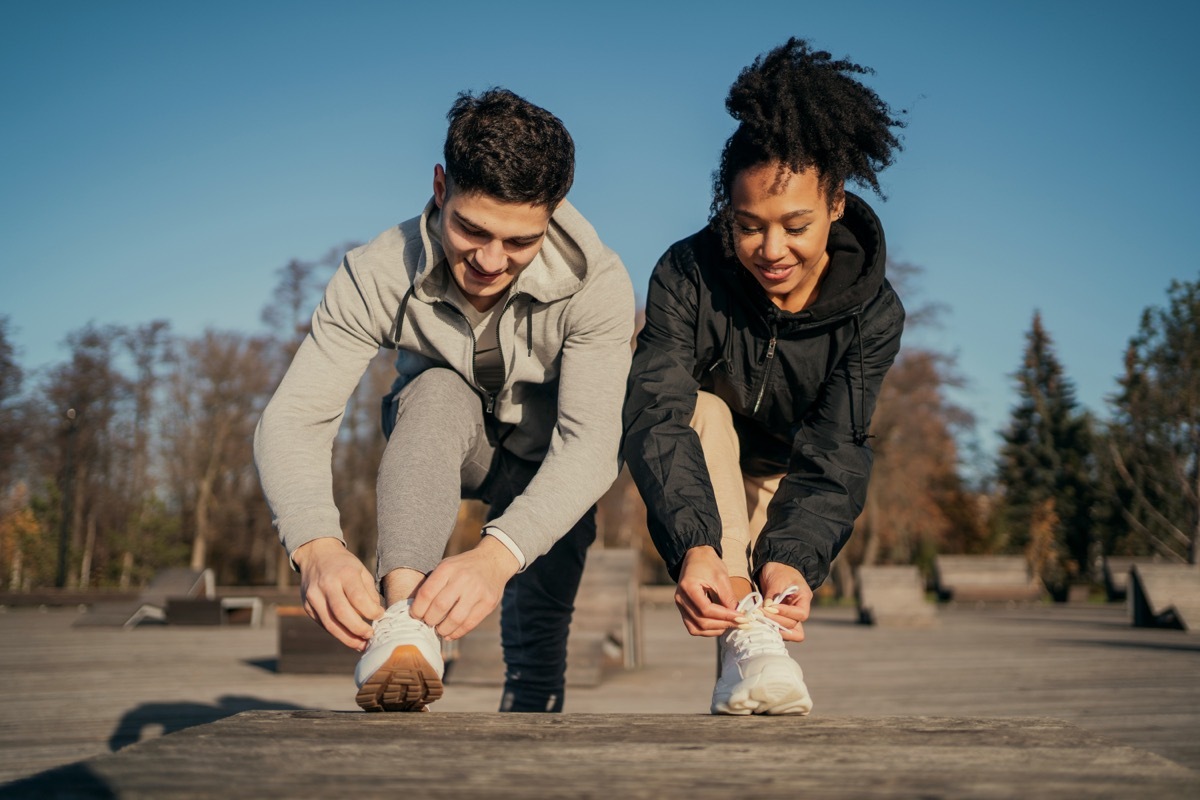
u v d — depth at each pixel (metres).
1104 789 1.07
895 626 13.73
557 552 2.75
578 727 1.46
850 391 2.36
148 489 36.38
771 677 1.72
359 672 1.66
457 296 2.19
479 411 2.36
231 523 37.31
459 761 1.19
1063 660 7.83
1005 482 38.00
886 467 31.02
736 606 1.91
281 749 1.25
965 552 39.66
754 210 2.14
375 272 2.16
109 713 4.95
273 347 35.12
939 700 5.38
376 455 30.84
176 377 35.72
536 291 2.17
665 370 2.29
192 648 9.38
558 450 2.12
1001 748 1.30
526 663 2.93
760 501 2.82
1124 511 32.97
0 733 4.29
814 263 2.24
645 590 23.03
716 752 1.26
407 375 2.46
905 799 1.02
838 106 2.14
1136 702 5.13
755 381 2.45
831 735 1.40
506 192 1.85
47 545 31.62
